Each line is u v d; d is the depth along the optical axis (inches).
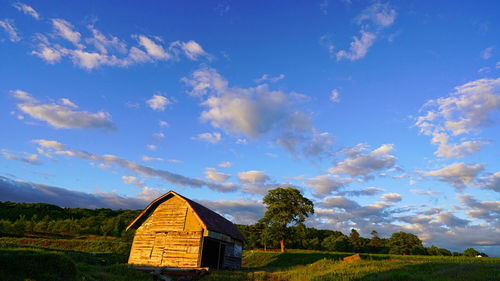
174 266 964.6
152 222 1096.8
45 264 522.3
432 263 869.2
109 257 1256.2
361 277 684.7
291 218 2500.0
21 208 3750.0
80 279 553.9
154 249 1031.0
